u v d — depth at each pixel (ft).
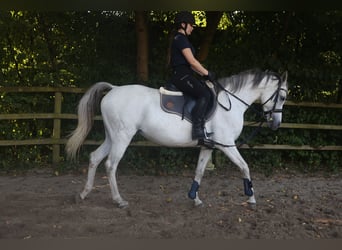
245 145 22.40
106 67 22.75
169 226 13.30
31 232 12.46
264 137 23.17
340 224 13.96
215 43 24.82
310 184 20.17
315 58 24.62
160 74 22.47
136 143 21.02
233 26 25.17
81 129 14.94
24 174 20.20
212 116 14.70
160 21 24.49
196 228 13.17
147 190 18.04
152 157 22.13
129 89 14.75
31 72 22.90
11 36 22.82
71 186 18.17
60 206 15.06
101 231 12.71
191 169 21.99
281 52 24.09
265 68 23.38
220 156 22.39
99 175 20.61
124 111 14.34
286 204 16.34
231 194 17.72
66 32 23.45
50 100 22.08
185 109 14.42
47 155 22.67
